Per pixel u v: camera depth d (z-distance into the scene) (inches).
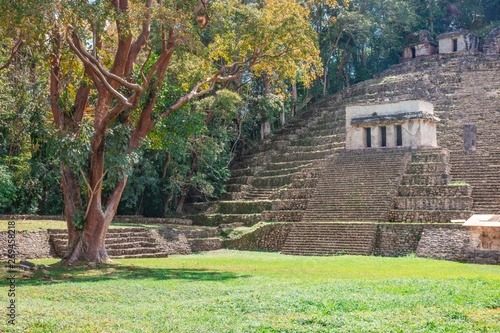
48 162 1300.4
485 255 886.4
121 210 1630.2
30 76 1148.5
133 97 722.8
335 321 339.3
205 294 481.7
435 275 645.3
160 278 600.1
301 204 1337.4
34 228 991.6
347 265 803.4
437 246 961.5
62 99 738.8
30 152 1321.4
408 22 2433.6
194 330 333.7
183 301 444.1
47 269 672.4
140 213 1648.6
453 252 927.0
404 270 719.1
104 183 795.4
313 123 2041.1
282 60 870.4
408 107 1359.5
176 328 340.8
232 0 825.5
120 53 737.6
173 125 861.8
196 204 1690.5
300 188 1418.6
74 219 737.6
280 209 1385.3
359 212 1182.3
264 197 1577.3
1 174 1095.6
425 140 1352.1
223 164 1780.3
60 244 968.9
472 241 959.6
